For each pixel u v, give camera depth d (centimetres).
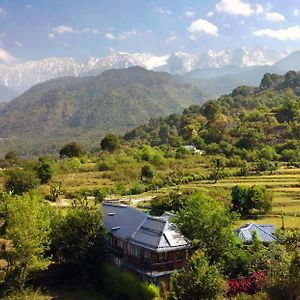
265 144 18700
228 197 9344
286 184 11631
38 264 5503
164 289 5200
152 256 5425
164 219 5744
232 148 18062
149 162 16962
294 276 4584
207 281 4397
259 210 9194
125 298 5256
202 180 13412
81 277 5775
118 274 5341
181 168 15625
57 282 5778
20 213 5525
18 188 10944
